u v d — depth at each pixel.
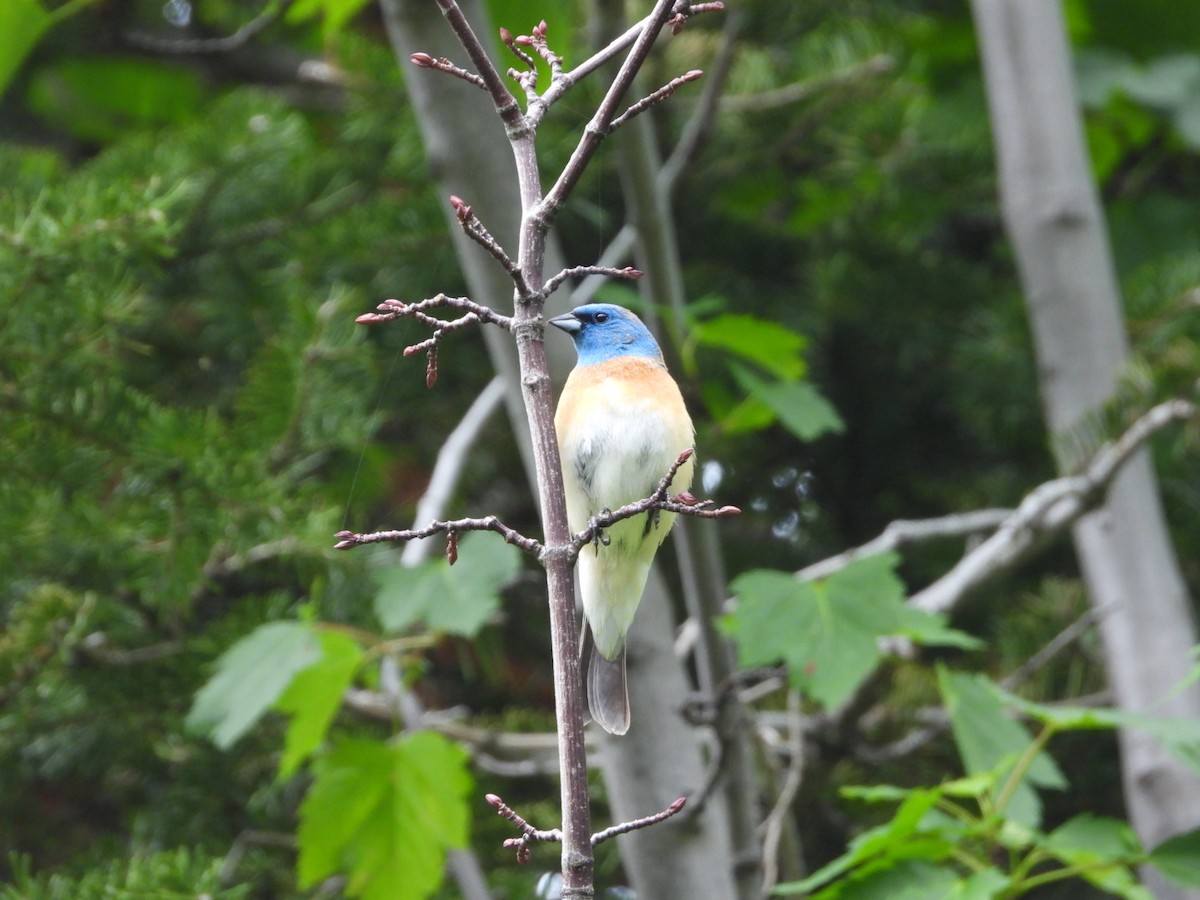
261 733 11.05
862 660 7.88
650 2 13.66
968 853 7.87
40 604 9.50
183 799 11.15
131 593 10.45
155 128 17.47
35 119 17.89
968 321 14.96
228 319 13.55
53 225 8.78
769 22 14.69
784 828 9.91
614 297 9.60
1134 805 9.70
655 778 8.54
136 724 10.53
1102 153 15.40
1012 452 15.72
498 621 11.42
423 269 13.98
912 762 12.00
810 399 9.69
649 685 8.66
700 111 11.16
